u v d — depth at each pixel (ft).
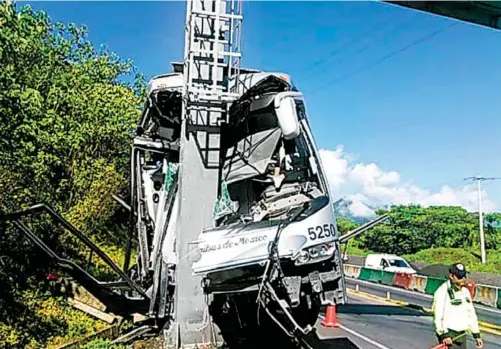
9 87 36.17
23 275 40.14
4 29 37.35
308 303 27.99
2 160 37.42
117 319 37.81
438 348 26.68
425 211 205.98
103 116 69.77
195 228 30.76
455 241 194.80
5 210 39.29
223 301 31.09
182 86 32.58
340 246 28.91
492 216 198.80
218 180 31.22
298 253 26.08
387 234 201.98
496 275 112.47
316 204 27.63
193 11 30.81
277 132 30.12
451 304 26.40
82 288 41.06
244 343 31.07
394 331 42.68
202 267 26.58
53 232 49.90
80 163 63.00
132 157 40.24
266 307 27.32
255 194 30.83
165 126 35.53
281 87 29.99
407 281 95.45
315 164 29.01
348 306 61.72
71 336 33.53
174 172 34.76
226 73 31.09
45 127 43.50
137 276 40.55
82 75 70.74
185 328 30.37
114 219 68.80
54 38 59.93
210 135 31.30
